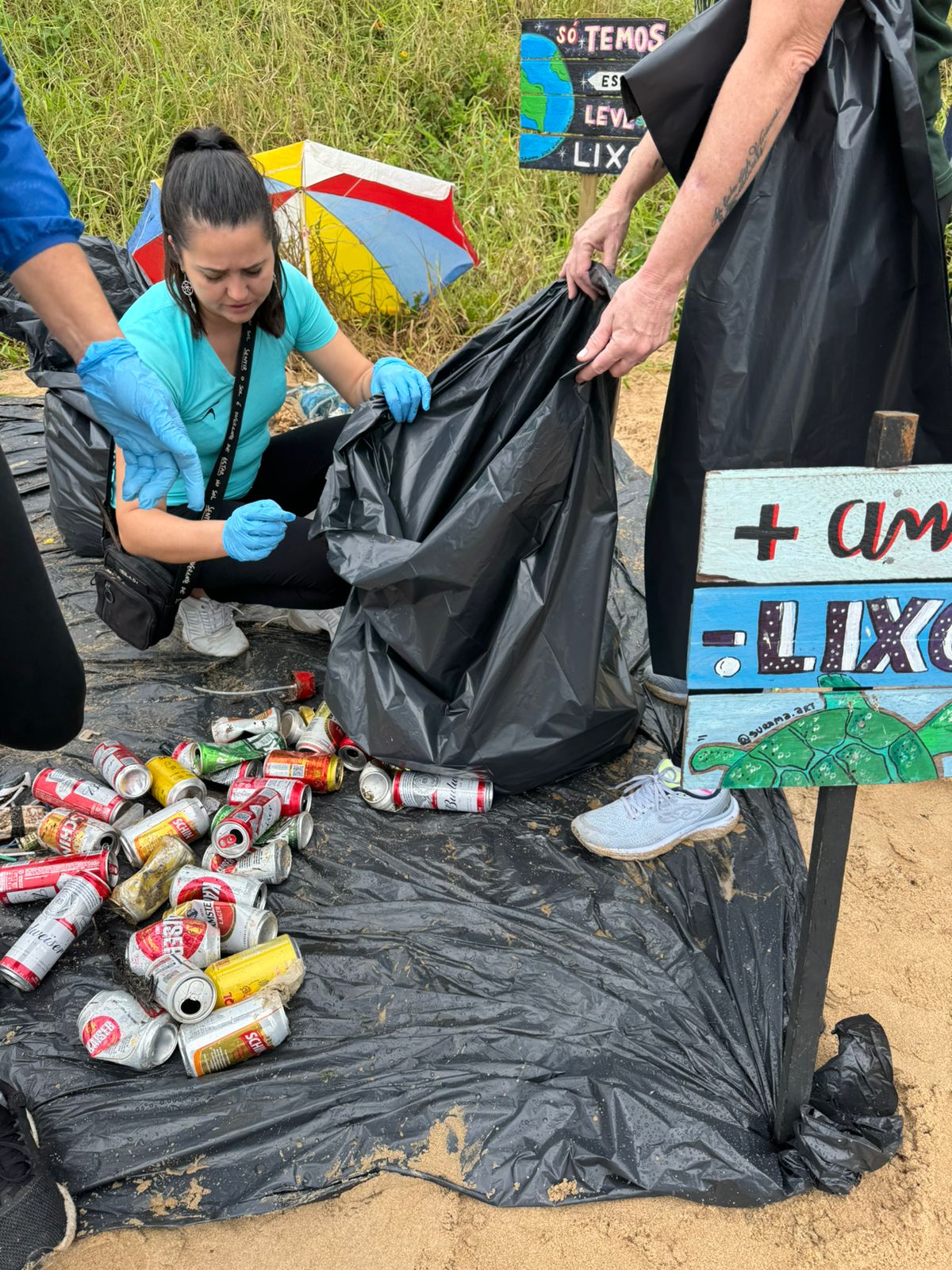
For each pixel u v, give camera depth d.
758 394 1.96
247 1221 1.63
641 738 2.65
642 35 3.17
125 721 2.70
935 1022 1.92
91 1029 1.80
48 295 1.66
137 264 3.40
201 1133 1.71
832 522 1.29
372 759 2.43
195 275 2.19
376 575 2.16
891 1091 1.74
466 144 6.07
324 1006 1.94
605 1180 1.67
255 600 2.80
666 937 2.07
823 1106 1.73
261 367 2.55
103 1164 1.67
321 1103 1.74
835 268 1.84
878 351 1.93
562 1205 1.64
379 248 4.45
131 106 6.05
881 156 1.80
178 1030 1.85
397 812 2.39
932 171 1.86
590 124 3.37
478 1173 1.67
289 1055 1.83
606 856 2.25
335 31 6.66
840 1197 1.65
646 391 4.89
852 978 2.02
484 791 2.35
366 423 2.28
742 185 1.76
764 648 1.36
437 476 2.29
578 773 2.52
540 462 2.08
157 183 3.57
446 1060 1.82
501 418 2.29
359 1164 1.68
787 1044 1.62
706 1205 1.65
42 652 1.66
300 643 3.03
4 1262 1.51
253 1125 1.71
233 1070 1.81
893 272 1.87
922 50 1.88
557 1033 1.87
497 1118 1.73
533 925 2.10
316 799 2.44
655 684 2.76
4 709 1.71
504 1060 1.82
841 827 1.46
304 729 2.49
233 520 2.26
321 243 4.53
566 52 3.29
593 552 2.17
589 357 2.00
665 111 1.88
